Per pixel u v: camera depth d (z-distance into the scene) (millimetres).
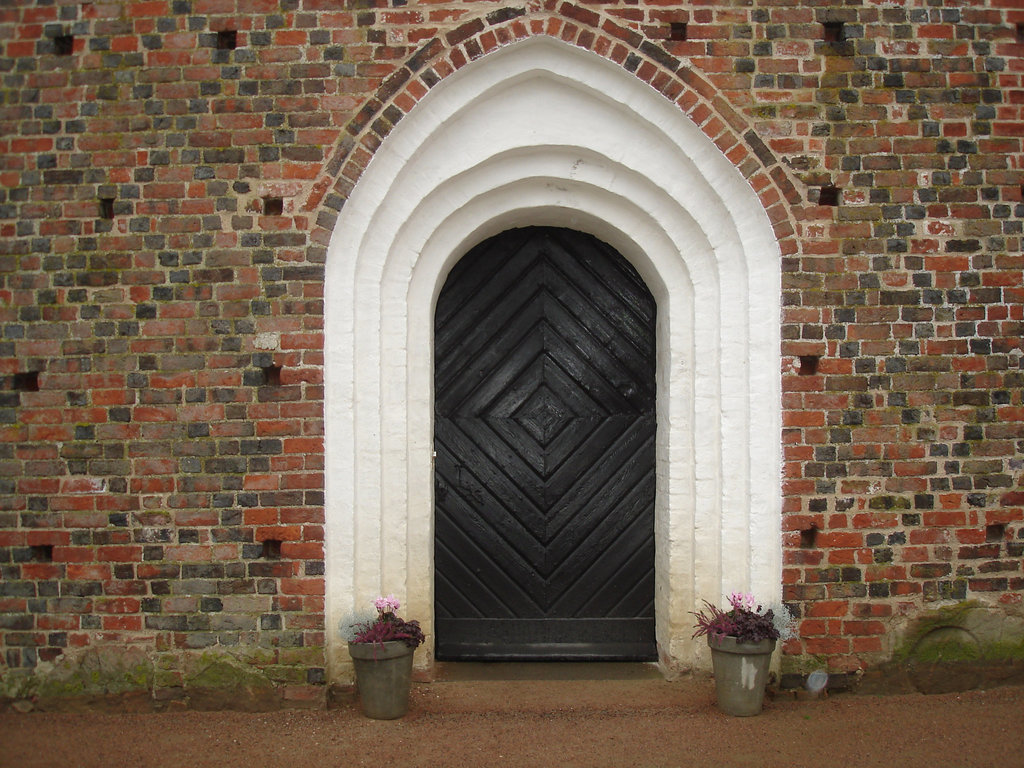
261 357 4664
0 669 4695
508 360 5430
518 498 5438
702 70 4734
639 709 4664
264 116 4684
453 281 5406
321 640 4652
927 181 4785
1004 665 4797
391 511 4863
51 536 4691
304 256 4664
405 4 4684
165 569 4664
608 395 5441
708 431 4949
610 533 5457
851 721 4469
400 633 4477
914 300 4770
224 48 4727
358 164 4664
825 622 4738
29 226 4727
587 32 4684
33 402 4699
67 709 4664
